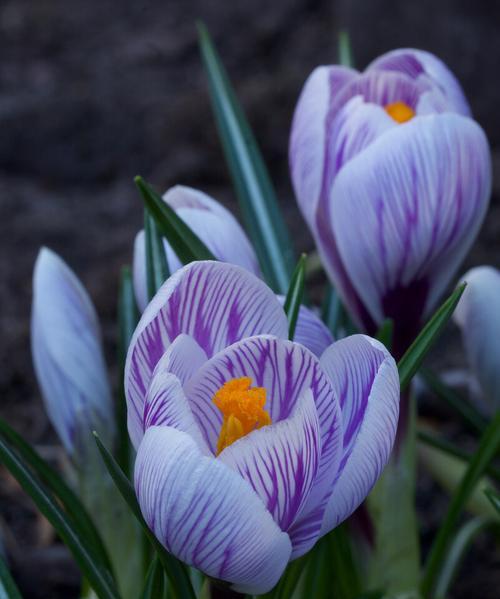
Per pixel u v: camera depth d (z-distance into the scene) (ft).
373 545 1.22
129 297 1.28
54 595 1.49
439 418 1.72
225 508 0.91
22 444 1.20
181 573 1.03
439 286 1.16
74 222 2.28
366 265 1.14
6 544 1.54
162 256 1.14
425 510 1.60
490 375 1.33
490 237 2.08
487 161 1.12
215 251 1.15
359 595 1.19
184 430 0.93
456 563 1.30
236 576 0.94
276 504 0.93
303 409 0.93
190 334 0.98
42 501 1.07
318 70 1.17
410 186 1.11
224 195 2.37
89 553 1.08
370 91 1.18
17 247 2.18
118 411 1.26
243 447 0.92
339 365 0.98
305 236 2.12
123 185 2.50
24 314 1.96
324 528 0.95
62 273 1.25
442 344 1.87
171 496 0.91
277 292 1.31
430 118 1.10
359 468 0.94
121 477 0.99
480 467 1.21
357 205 1.12
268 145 2.42
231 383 0.95
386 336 1.14
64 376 1.24
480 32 2.52
